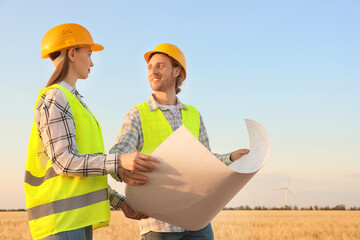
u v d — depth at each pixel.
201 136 3.42
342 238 12.27
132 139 2.96
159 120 3.10
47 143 2.03
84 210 2.06
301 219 16.56
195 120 3.38
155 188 2.09
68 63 2.27
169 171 2.00
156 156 1.97
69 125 2.06
